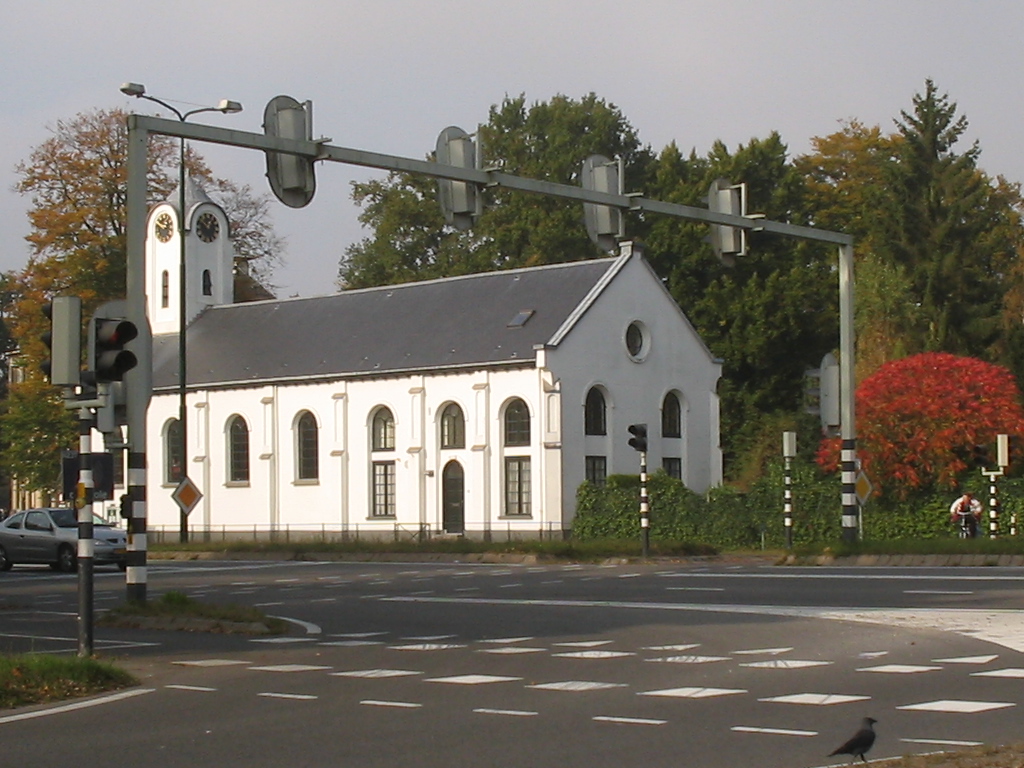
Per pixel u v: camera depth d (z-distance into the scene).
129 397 23.88
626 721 12.70
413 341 67.81
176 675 16.80
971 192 73.75
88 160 73.44
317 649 19.66
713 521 55.53
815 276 78.31
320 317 74.19
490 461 63.16
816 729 12.03
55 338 17.56
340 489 67.94
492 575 37.69
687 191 80.50
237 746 11.80
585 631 21.39
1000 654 16.94
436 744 11.73
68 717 13.55
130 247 23.58
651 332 66.62
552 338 62.09
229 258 81.69
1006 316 73.50
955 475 48.97
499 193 92.19
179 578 40.44
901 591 27.08
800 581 30.64
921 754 10.69
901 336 68.94
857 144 88.81
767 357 76.88
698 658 17.48
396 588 33.25
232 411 72.38
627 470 64.75
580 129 90.62
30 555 46.91
